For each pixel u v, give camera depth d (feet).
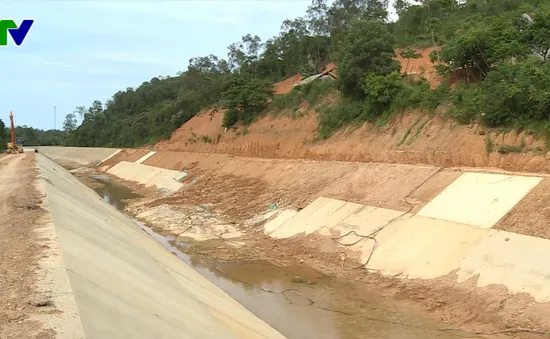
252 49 264.93
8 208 56.49
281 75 224.33
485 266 45.37
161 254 58.23
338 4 209.46
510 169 65.16
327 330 41.11
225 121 174.19
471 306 42.19
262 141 142.61
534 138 65.72
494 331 38.09
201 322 31.63
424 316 43.04
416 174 69.87
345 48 114.52
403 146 87.10
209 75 279.69
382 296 48.78
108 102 393.91
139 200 129.80
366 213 67.67
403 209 63.26
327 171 90.58
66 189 92.53
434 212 58.65
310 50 201.98
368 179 77.25
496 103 72.38
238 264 63.36
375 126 99.55
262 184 106.83
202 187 127.75
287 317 44.42
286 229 76.95
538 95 67.36
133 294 31.22
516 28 91.66
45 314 22.91
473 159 71.72
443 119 82.74
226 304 43.57
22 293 25.79
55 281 28.07
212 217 93.86
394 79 99.25
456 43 88.94
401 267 53.06
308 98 136.67
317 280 55.36
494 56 82.79
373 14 181.37
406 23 163.73
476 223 51.78
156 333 25.72
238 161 133.39
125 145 290.35
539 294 39.01
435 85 96.12
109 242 47.96
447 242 51.85
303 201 84.12
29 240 39.14
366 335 39.78
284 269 60.29
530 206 48.80
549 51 89.40
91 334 21.62
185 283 44.60
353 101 114.11
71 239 41.01
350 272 56.65
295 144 125.29
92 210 72.49
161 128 249.14
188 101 238.89
